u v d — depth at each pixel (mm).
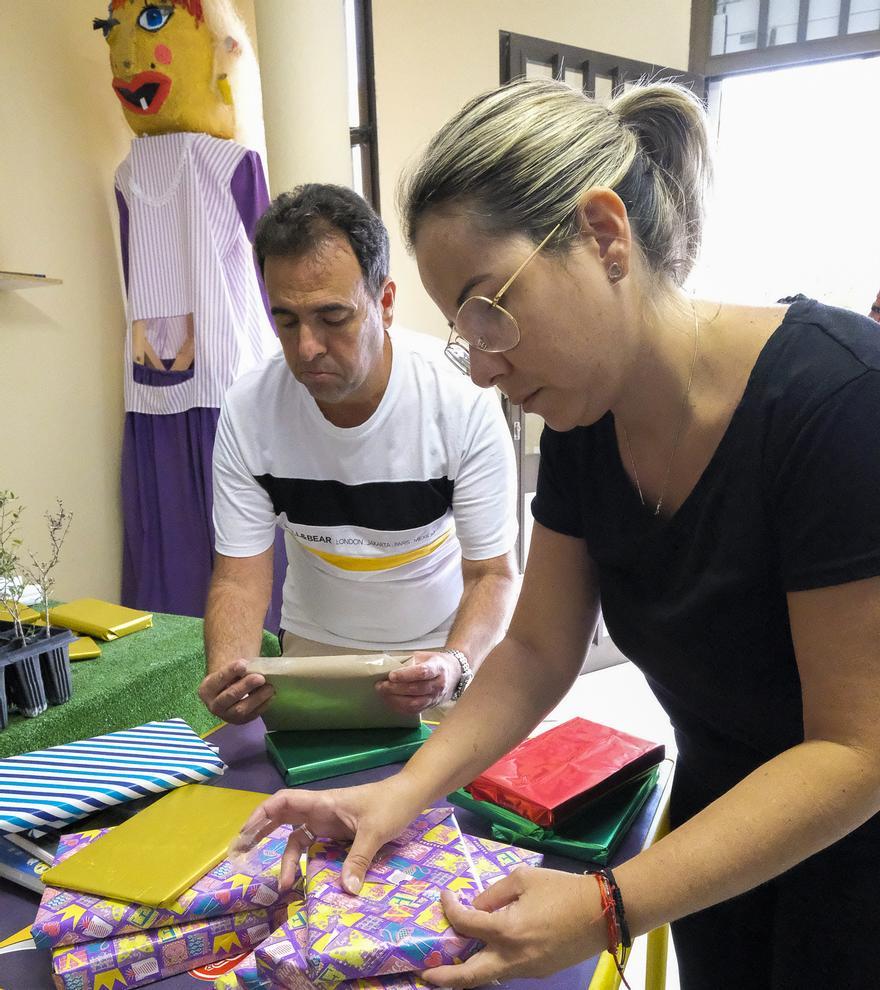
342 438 1302
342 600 1471
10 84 2154
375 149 2783
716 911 932
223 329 2244
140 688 1440
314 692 1009
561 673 888
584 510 813
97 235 2432
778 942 819
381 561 1413
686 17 2836
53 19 2252
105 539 2523
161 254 2262
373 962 592
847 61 2656
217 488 1404
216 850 754
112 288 2490
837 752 583
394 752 1021
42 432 2311
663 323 664
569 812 833
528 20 2875
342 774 1000
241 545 1396
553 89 626
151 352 2322
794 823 575
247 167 2215
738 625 703
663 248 661
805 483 591
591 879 604
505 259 582
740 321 668
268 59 2188
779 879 803
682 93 685
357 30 2699
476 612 1293
